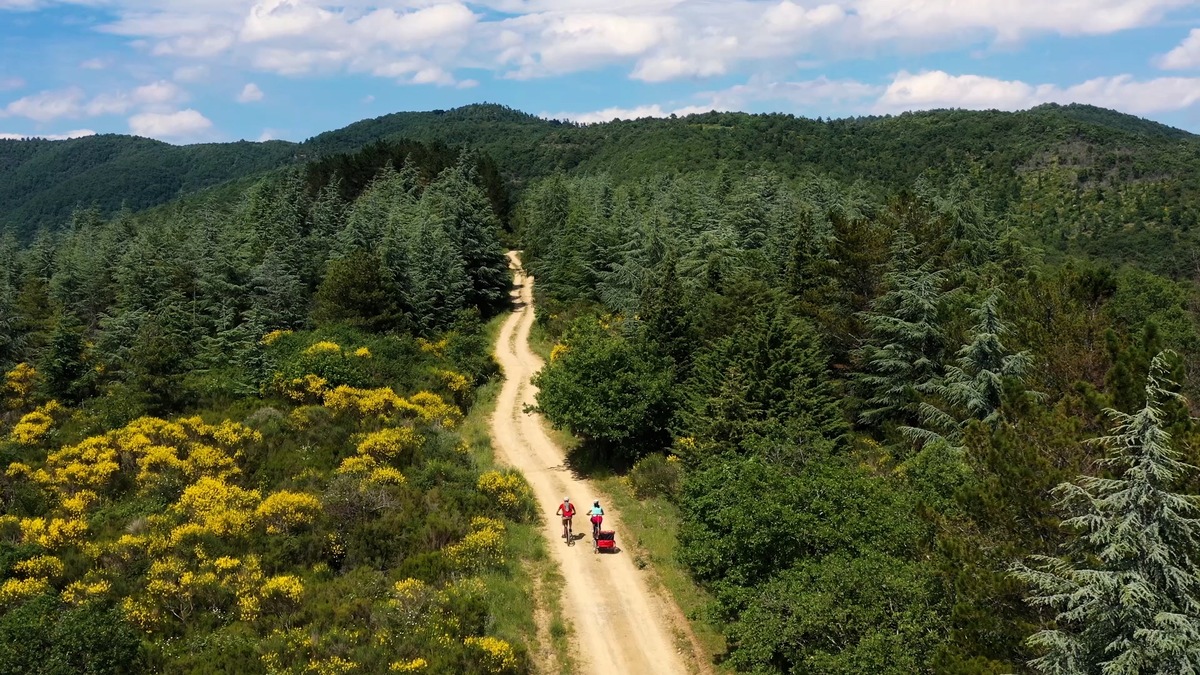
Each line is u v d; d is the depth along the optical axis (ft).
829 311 99.14
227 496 62.80
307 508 61.11
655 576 62.08
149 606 48.60
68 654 39.70
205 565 53.42
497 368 131.03
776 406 75.36
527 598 57.16
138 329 111.96
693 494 59.11
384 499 65.57
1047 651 32.94
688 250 141.08
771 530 48.93
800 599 43.65
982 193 296.92
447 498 68.44
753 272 120.88
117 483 67.97
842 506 50.47
